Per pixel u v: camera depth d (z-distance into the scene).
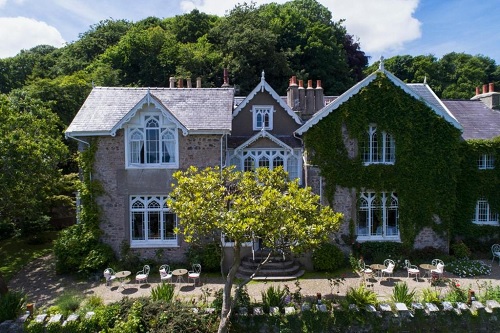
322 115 21.00
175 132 20.28
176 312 13.74
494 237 23.31
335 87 49.72
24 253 23.72
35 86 33.88
